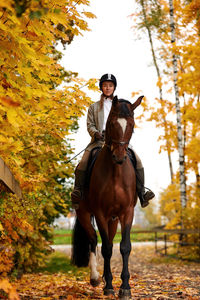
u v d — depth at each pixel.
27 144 7.87
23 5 2.87
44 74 4.71
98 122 7.51
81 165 7.53
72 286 7.66
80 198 7.43
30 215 7.14
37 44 4.53
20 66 4.09
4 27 3.66
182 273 11.09
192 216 16.47
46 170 9.56
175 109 19.41
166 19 20.33
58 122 5.98
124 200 6.52
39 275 10.77
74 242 8.92
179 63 19.34
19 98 4.29
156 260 16.80
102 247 6.58
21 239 9.55
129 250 6.24
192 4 13.52
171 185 19.38
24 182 6.46
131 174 6.70
